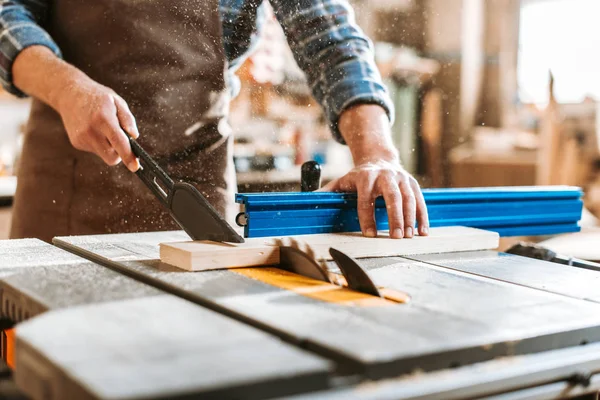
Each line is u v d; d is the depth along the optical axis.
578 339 0.58
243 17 1.41
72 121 1.08
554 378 0.54
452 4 2.79
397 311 0.60
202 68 1.35
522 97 2.96
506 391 0.52
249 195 0.96
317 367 0.43
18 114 2.37
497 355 0.53
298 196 0.99
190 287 0.68
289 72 2.05
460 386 0.48
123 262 0.82
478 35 2.91
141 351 0.45
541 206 1.22
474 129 2.94
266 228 0.97
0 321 0.73
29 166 1.41
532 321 0.58
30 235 1.42
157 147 1.34
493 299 0.67
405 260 0.91
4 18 1.25
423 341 0.50
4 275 0.73
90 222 1.35
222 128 1.40
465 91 2.91
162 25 1.31
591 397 0.57
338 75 1.28
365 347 0.48
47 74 1.16
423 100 2.79
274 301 0.62
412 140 2.77
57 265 0.80
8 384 0.52
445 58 2.85
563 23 2.73
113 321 0.52
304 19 1.33
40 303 0.60
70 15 1.33
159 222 1.33
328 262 0.90
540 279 0.78
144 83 1.32
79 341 0.47
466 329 0.55
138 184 1.32
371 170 1.05
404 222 1.00
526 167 2.70
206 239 0.88
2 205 1.93
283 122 2.13
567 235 1.47
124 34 1.30
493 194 1.17
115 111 1.04
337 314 0.58
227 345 0.46
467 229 1.07
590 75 2.60
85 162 1.34
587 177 2.37
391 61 2.65
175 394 0.38
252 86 2.03
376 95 1.25
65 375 0.41
